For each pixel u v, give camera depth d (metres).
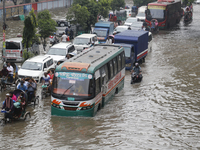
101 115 14.62
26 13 64.00
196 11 72.81
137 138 11.91
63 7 80.25
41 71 20.69
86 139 11.75
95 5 42.28
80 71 14.16
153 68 25.22
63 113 14.21
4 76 18.59
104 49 19.23
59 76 14.34
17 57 25.25
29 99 15.95
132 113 14.95
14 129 12.80
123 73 19.95
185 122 13.80
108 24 36.97
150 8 45.81
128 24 45.31
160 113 14.98
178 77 22.23
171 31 46.03
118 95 18.23
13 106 13.49
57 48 25.45
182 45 35.25
